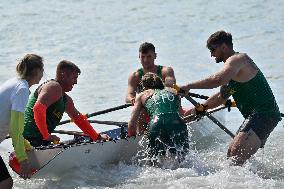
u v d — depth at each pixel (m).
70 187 24.44
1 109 21.56
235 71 25.69
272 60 50.94
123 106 31.08
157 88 27.28
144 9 75.25
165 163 26.30
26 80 21.88
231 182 24.28
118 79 45.91
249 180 24.58
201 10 74.00
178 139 26.19
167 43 58.81
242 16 70.31
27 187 24.48
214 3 77.88
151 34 62.75
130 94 30.89
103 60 52.19
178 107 26.95
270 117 26.12
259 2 77.69
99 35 62.16
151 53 30.28
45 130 24.78
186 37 61.25
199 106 28.30
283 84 43.50
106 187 24.31
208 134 32.16
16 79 21.81
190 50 55.50
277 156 28.95
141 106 27.23
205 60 51.38
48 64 50.75
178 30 64.38
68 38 60.84
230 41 26.36
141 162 27.08
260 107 26.00
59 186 24.61
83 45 57.84
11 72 47.94
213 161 27.72
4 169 21.81
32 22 68.12
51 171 25.23
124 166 27.09
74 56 53.72
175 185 24.12
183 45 57.75
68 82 25.98
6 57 53.16
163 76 30.34
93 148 26.17
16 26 66.00
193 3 78.31
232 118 37.31
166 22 68.12
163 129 25.98
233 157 26.02
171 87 27.42
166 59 52.22
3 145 32.09
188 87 26.67
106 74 47.41
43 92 24.95
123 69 49.03
